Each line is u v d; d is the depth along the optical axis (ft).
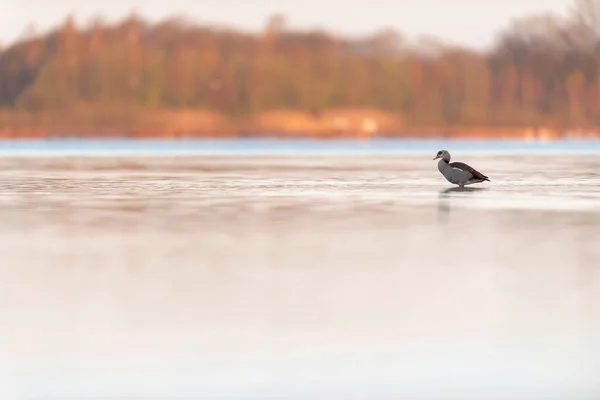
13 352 37.55
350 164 187.73
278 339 39.50
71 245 65.41
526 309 44.86
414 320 42.75
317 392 33.06
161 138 458.09
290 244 66.18
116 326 41.45
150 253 61.67
